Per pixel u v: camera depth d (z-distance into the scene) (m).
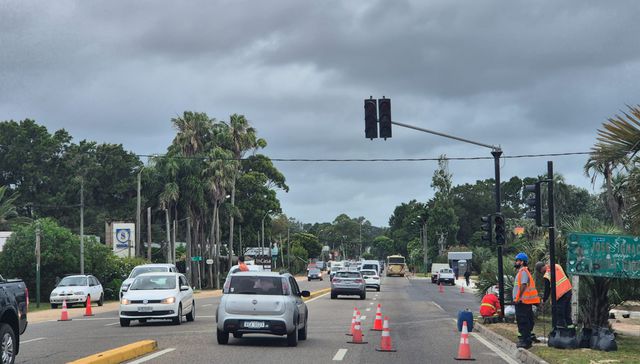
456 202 158.12
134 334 21.03
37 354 15.90
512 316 24.62
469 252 103.44
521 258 17.19
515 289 16.94
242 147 84.38
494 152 26.73
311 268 103.12
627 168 15.75
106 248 56.69
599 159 15.23
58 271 52.91
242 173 103.06
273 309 17.45
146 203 76.94
